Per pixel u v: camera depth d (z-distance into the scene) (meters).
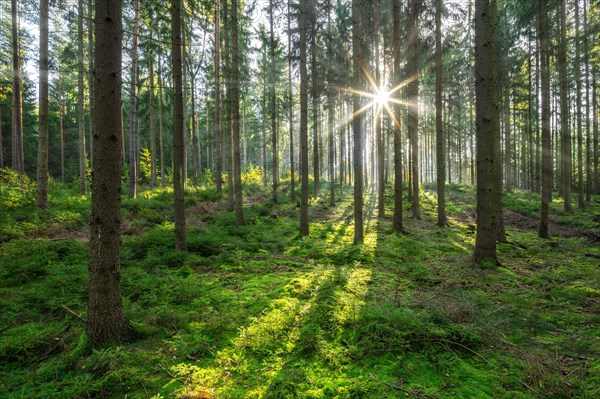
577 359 3.42
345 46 18.86
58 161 35.78
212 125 35.31
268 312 4.60
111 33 3.59
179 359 3.46
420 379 3.11
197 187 22.38
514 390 2.93
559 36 14.37
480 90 7.64
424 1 12.73
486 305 4.79
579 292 5.48
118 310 3.78
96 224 3.67
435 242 10.80
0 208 10.95
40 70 11.31
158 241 8.34
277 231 11.84
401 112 17.38
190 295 5.20
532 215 17.59
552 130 29.56
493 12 8.99
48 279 5.58
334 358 3.38
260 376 3.15
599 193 30.30
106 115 3.60
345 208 19.81
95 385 2.94
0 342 3.62
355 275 6.44
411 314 4.14
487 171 7.65
